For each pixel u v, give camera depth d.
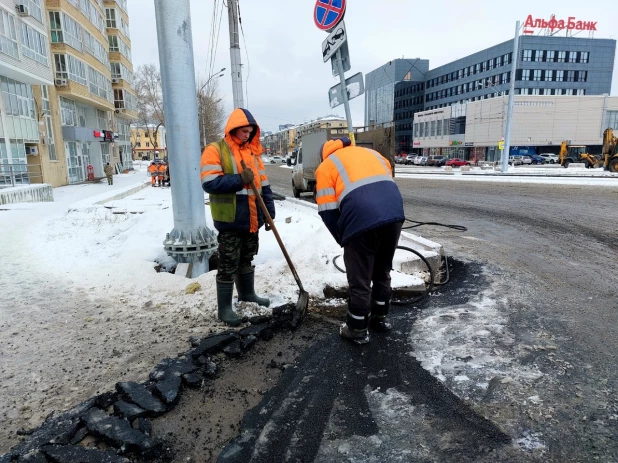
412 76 99.00
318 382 2.67
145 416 2.31
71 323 3.63
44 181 23.38
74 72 26.89
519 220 9.30
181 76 4.86
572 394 2.48
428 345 3.13
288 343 3.23
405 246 5.43
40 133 23.11
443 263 5.27
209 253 5.21
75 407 2.38
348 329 3.21
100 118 35.41
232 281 3.58
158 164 23.70
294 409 2.40
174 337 3.34
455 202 12.95
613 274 5.00
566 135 58.75
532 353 2.97
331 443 2.12
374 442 2.12
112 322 3.64
